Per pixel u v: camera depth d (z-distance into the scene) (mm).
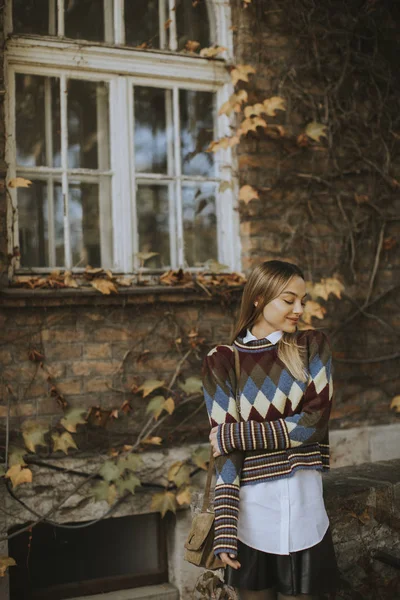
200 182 4605
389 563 2965
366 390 4805
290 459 2293
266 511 2279
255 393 2346
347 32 4801
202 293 4312
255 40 4586
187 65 4527
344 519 3027
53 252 4230
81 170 4309
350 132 4816
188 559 2340
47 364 3998
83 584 4211
